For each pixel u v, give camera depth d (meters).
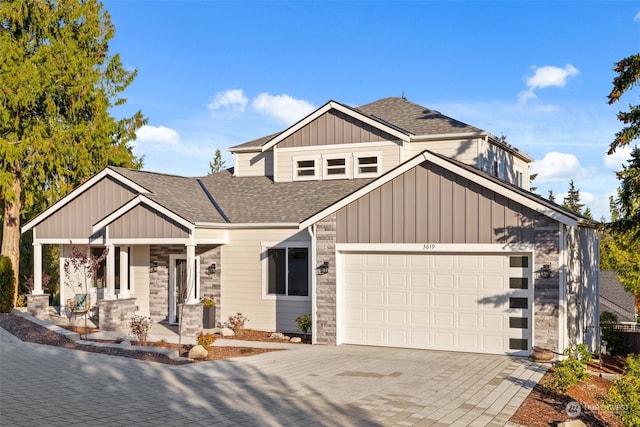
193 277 19.39
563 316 14.17
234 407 9.89
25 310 23.56
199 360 14.20
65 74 28.08
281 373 12.63
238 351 15.75
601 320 23.98
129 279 22.50
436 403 10.23
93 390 11.05
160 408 9.81
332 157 22.53
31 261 34.62
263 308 20.14
